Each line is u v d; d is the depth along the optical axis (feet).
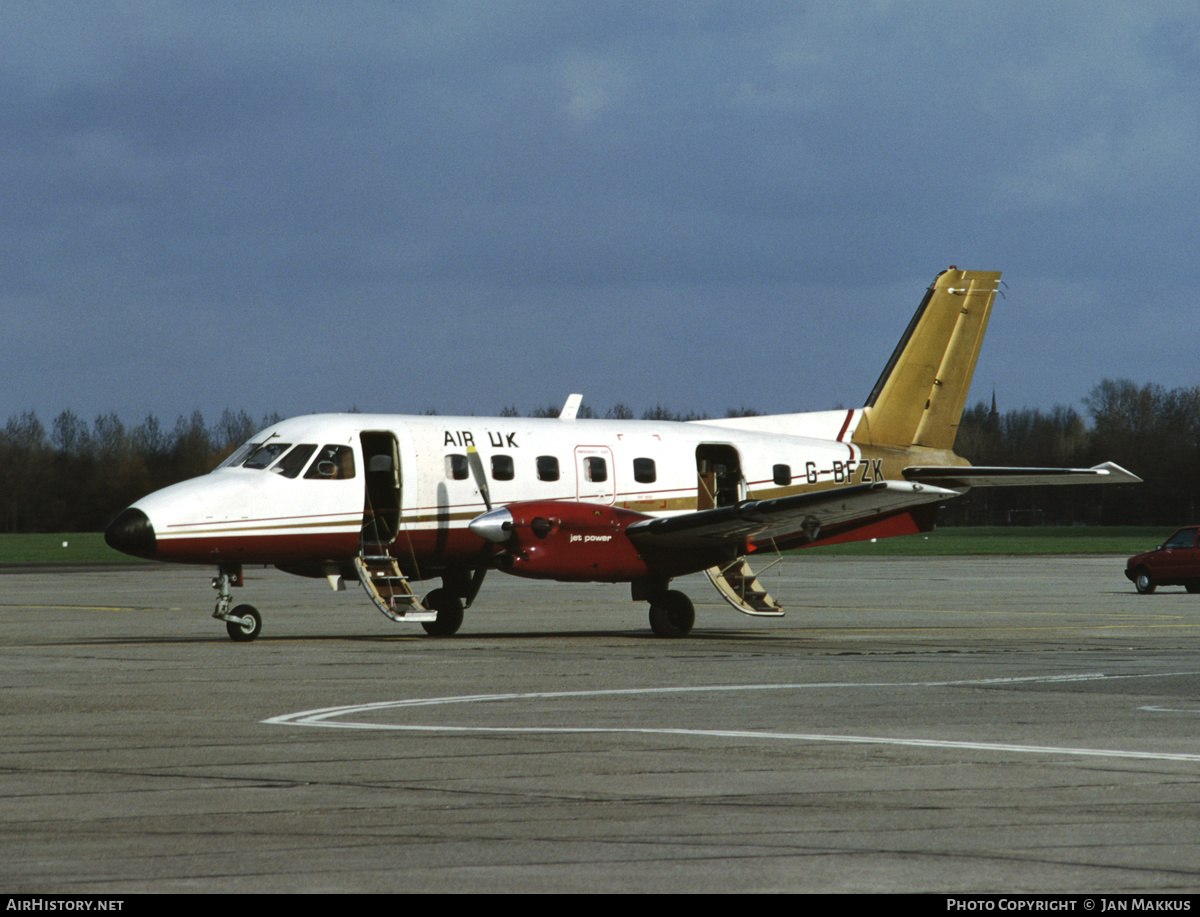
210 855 83.92
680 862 82.43
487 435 262.47
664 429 283.79
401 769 111.75
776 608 274.36
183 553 233.14
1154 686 170.30
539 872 80.18
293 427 251.39
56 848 85.56
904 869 80.84
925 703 153.28
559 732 131.34
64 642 241.35
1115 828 91.04
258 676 180.65
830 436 300.40
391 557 249.96
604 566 249.96
